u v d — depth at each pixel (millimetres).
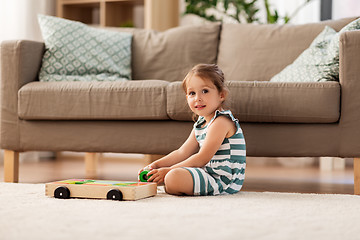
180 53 2754
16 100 2258
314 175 2740
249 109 1942
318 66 2223
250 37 2701
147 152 2102
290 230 1112
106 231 1083
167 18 3889
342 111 1875
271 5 3906
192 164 1737
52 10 3982
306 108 1883
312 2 3918
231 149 1769
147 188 1628
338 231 1111
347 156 1876
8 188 1837
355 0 3930
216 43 2787
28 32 3678
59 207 1405
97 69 2582
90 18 4141
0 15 3469
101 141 2160
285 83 1938
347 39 1867
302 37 2598
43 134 2236
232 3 3629
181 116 2004
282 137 1947
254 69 2621
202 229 1108
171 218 1231
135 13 4113
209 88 1782
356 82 1856
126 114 2088
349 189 2133
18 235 1051
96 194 1594
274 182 2393
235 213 1309
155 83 2092
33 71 2375
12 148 2277
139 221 1193
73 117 2164
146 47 2793
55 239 1019
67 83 2225
